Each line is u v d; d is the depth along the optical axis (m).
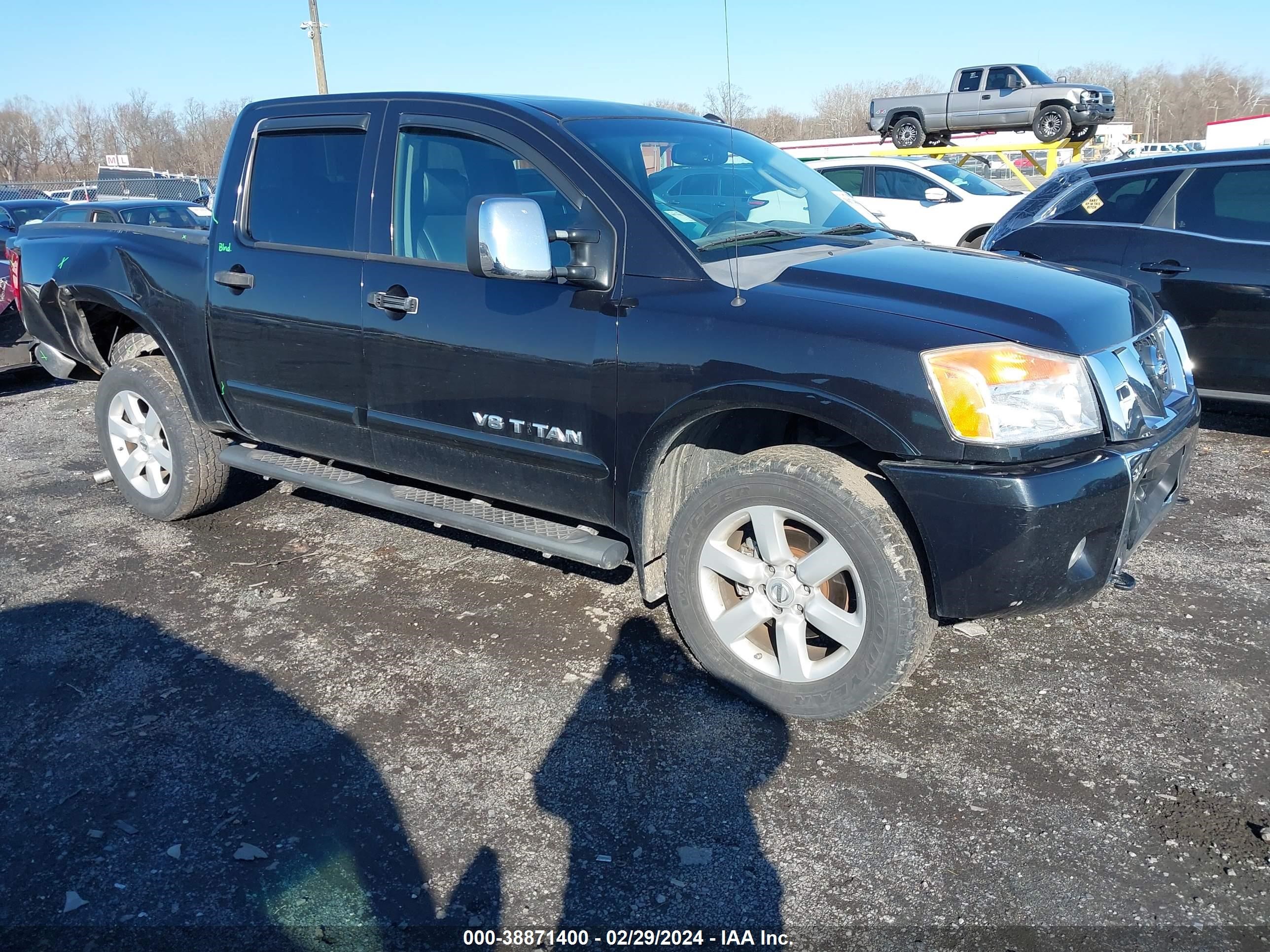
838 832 2.53
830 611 2.88
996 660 3.37
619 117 3.62
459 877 2.40
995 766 2.78
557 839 2.52
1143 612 3.69
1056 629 3.57
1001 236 6.65
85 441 6.54
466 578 4.12
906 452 2.59
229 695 3.25
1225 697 3.10
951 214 11.43
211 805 2.68
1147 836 2.48
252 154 4.05
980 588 2.61
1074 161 17.80
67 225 4.99
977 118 17.61
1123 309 2.96
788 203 3.68
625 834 2.54
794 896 2.32
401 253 3.58
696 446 3.21
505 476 3.46
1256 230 5.50
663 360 2.93
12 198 28.31
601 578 4.09
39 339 5.03
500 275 2.92
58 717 3.13
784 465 2.83
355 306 3.63
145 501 4.78
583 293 3.12
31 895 2.37
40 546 4.60
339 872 2.42
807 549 2.99
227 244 4.08
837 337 2.66
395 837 2.54
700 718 3.05
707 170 3.52
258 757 2.90
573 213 3.27
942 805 2.62
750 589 3.02
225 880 2.40
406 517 4.88
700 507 3.04
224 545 4.55
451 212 3.48
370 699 3.20
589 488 3.25
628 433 3.05
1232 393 5.66
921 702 3.12
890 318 2.67
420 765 2.85
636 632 3.61
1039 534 2.51
